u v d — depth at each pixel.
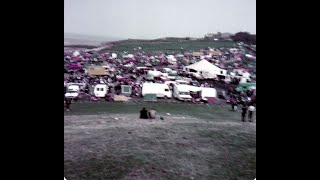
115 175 5.76
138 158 6.39
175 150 6.39
